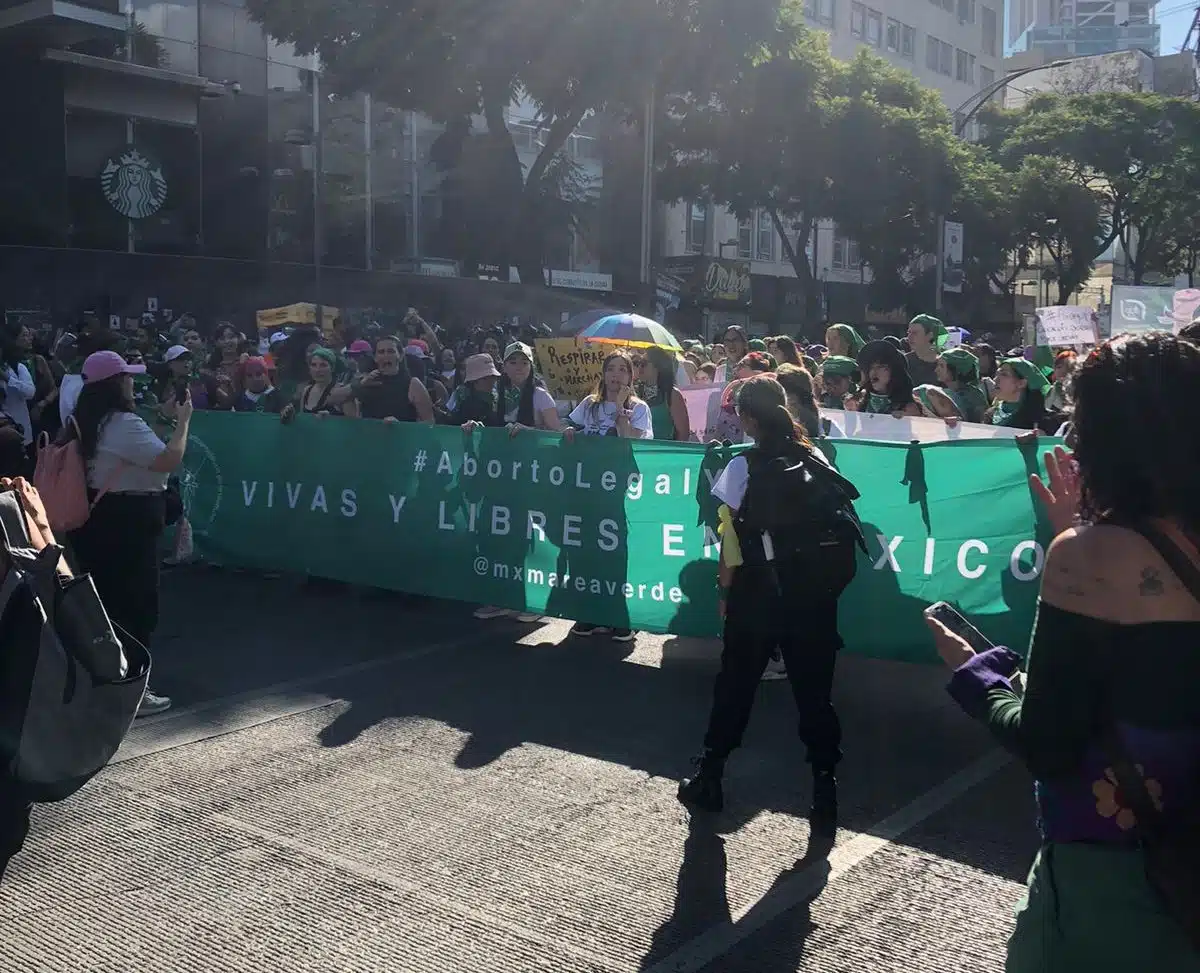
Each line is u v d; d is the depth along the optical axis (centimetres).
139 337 1759
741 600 460
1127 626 184
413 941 369
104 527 580
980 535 598
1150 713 182
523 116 4241
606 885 409
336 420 853
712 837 450
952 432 730
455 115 2969
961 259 3888
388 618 806
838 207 3725
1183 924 179
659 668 691
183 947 366
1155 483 186
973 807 484
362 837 446
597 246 4309
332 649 725
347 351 1234
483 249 3444
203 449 923
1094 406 192
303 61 3147
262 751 541
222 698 622
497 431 770
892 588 622
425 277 3108
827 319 5009
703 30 2703
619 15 2623
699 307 4241
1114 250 7244
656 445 704
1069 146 4769
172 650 717
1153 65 8212
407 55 2659
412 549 816
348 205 3378
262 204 2980
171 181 2739
